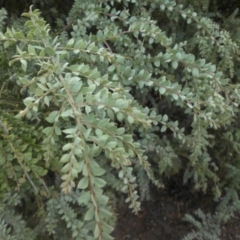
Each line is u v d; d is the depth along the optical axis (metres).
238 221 1.64
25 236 0.98
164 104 1.36
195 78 0.98
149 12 1.14
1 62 0.91
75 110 0.59
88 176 0.54
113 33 0.97
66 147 0.54
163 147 1.31
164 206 1.70
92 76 0.70
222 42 1.11
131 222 1.65
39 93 0.63
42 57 0.71
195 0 1.21
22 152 0.86
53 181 1.18
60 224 1.08
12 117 0.86
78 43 0.77
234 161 1.52
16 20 1.16
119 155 0.56
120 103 0.62
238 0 1.37
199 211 1.49
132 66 1.01
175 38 1.24
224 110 0.94
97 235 0.54
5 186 0.88
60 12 1.29
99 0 1.06
